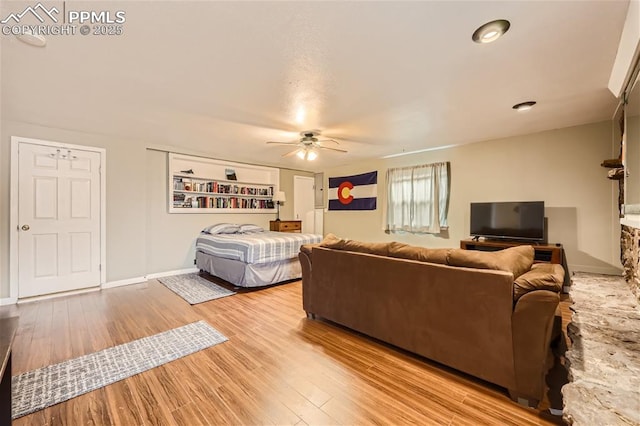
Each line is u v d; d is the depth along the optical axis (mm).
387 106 2920
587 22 1611
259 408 1608
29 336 2504
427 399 1677
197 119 3303
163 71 2172
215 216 5465
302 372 1959
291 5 1476
